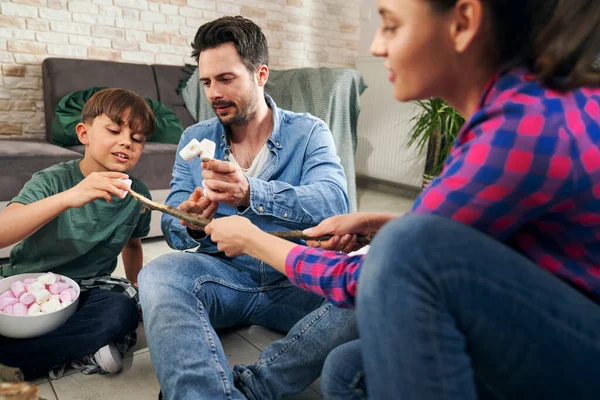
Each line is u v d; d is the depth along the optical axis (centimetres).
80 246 130
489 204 53
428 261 50
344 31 420
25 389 67
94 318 118
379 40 61
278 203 111
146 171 231
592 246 56
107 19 308
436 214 55
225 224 80
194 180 132
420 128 311
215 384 88
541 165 51
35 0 283
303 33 398
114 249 137
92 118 128
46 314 108
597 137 53
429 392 50
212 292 115
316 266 69
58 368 117
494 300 50
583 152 52
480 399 64
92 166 133
